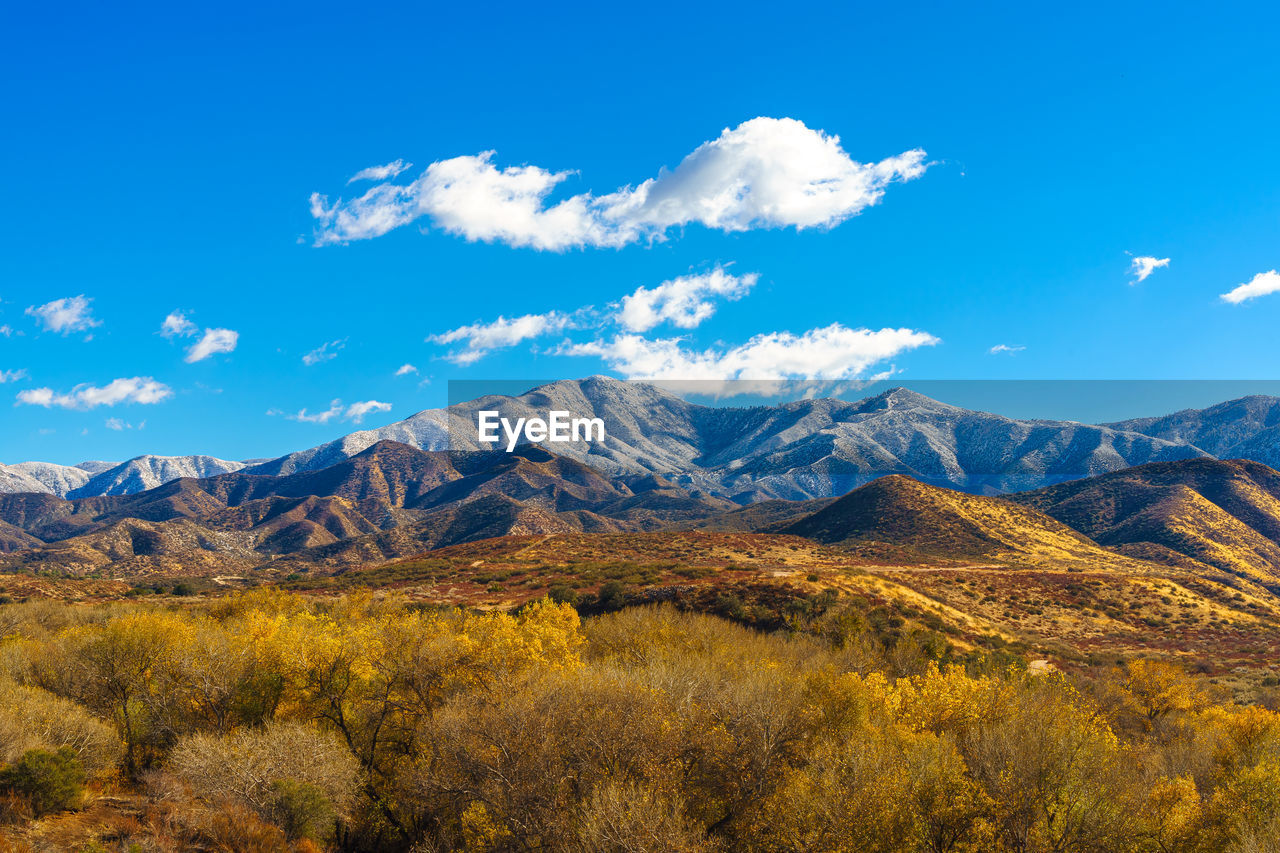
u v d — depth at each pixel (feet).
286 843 64.39
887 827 60.49
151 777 70.90
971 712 87.71
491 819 65.98
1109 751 72.23
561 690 75.25
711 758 69.92
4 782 59.21
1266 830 61.16
